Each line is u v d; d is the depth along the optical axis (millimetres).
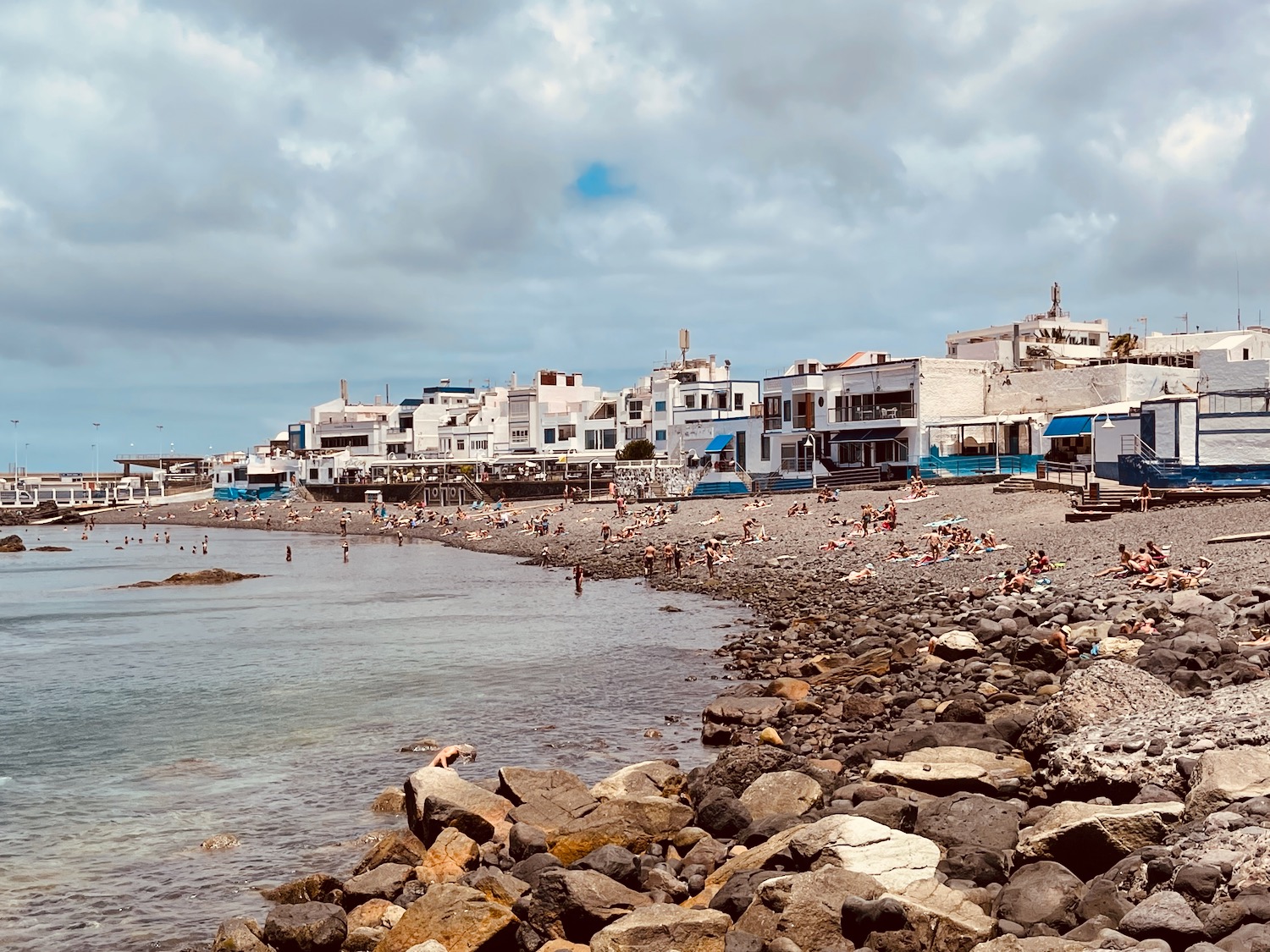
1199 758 12438
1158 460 57438
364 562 81688
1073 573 36875
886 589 42781
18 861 16672
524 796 16250
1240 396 56781
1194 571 31391
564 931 11719
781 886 10930
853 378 86500
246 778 21359
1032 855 11758
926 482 76312
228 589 63312
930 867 11609
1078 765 13461
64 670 35094
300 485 161500
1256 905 8859
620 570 64188
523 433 141375
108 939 13688
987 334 115062
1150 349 103875
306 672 33344
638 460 113250
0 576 76375
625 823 14539
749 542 65062
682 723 24547
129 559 92562
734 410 114250
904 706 22203
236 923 12672
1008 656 24797
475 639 39219
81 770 22312
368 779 20844
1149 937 8906
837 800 15352
